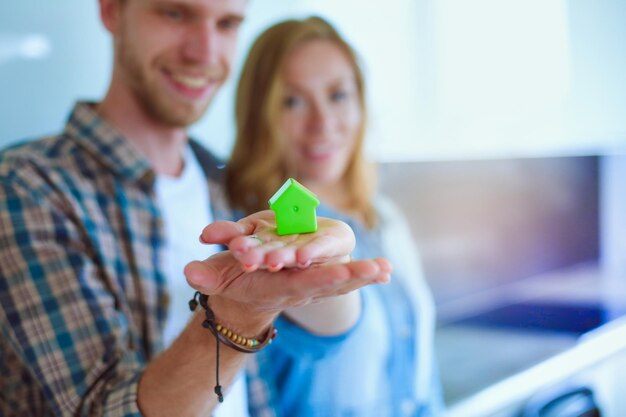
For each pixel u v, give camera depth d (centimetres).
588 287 242
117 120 107
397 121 205
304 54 129
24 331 80
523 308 214
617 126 272
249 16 163
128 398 70
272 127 129
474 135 230
